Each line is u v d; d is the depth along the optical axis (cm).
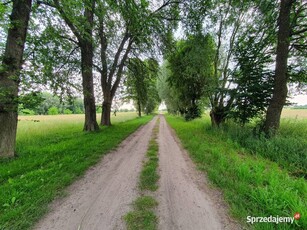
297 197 263
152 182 362
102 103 1435
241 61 917
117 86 1472
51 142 723
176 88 1800
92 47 1009
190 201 283
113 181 366
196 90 1628
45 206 262
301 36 746
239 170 375
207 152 582
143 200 285
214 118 1173
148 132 1172
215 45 1178
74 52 940
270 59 865
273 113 696
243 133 744
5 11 462
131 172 420
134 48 1317
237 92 880
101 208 262
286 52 673
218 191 320
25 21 512
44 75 578
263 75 808
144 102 1703
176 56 1299
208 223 226
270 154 504
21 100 462
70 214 245
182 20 1101
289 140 542
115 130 1145
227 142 694
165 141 841
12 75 455
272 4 809
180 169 443
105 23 953
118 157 555
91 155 556
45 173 377
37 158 485
